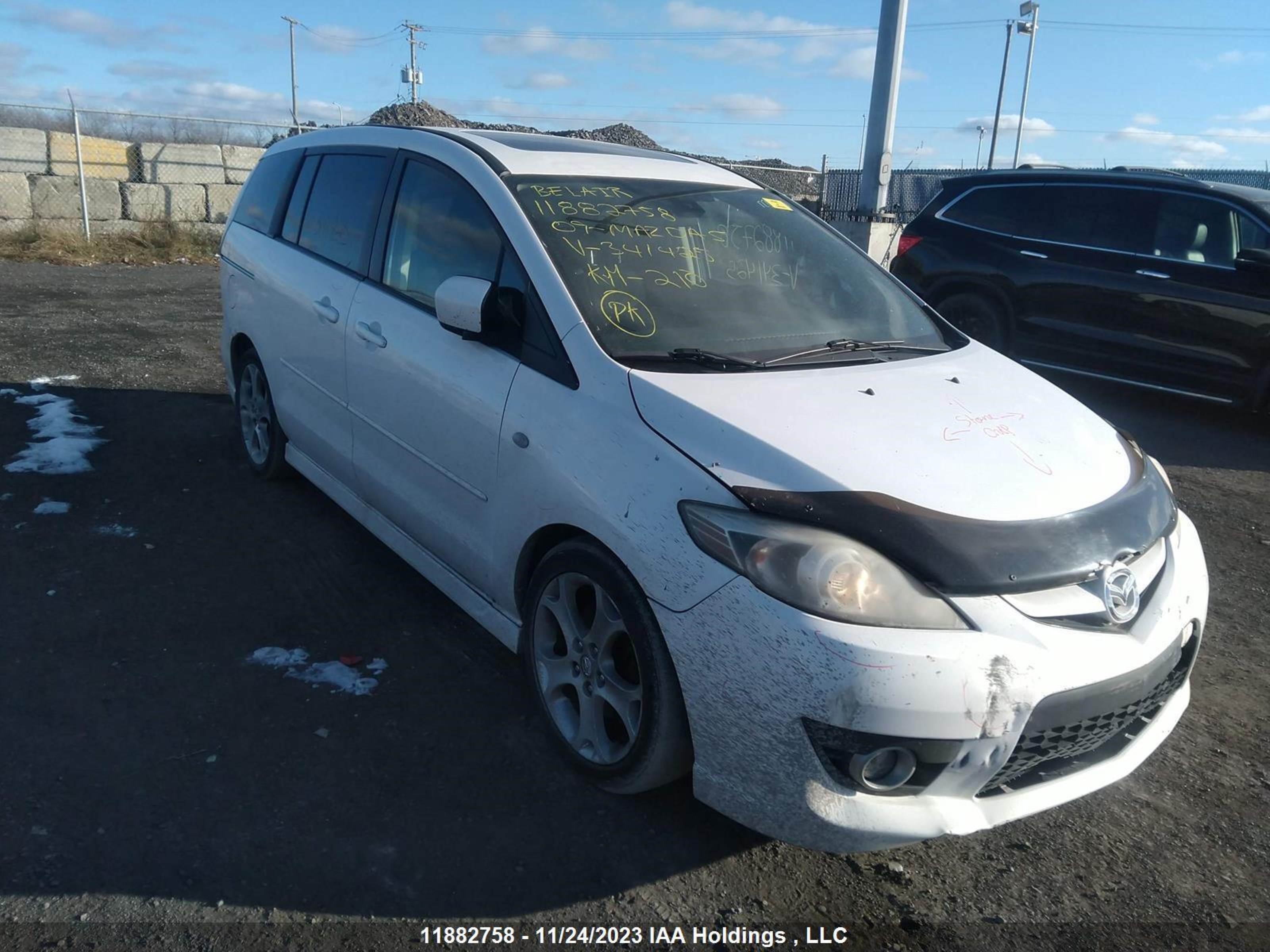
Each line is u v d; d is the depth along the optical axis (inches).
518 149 151.2
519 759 120.8
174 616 149.4
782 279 146.2
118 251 550.9
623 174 152.1
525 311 126.7
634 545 102.3
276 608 154.0
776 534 94.6
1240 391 287.6
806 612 91.6
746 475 99.7
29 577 158.1
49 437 225.1
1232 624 172.2
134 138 601.6
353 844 104.9
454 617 154.9
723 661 95.1
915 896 104.1
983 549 95.7
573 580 114.3
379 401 150.6
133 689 129.6
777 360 124.9
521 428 120.1
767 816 96.1
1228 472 259.0
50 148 565.6
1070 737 97.7
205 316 390.9
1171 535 115.3
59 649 137.8
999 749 93.4
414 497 145.1
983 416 117.9
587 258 130.4
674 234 142.3
